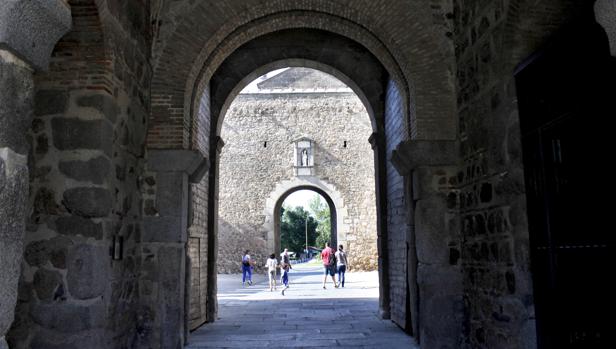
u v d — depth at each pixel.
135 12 4.97
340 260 13.85
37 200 3.96
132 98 4.88
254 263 18.94
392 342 5.99
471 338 5.09
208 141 8.16
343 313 8.65
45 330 3.80
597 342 3.34
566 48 3.50
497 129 4.45
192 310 6.90
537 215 3.91
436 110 5.54
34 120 4.06
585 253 3.43
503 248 4.34
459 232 5.38
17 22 2.41
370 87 8.39
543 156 3.81
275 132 19.39
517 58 4.27
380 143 8.29
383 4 5.68
